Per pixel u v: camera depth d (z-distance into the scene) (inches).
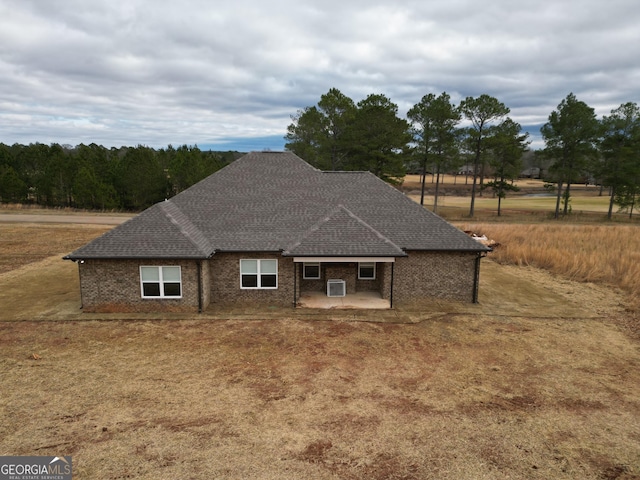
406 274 676.7
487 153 2089.1
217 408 358.6
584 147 1895.9
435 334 539.2
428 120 1957.4
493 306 658.2
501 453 305.0
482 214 2102.6
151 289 606.5
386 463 291.4
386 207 753.6
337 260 619.8
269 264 649.6
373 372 431.2
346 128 1937.7
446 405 369.7
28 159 2317.9
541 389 401.7
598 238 1205.1
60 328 539.8
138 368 431.8
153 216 653.9
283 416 347.6
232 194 767.1
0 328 536.1
